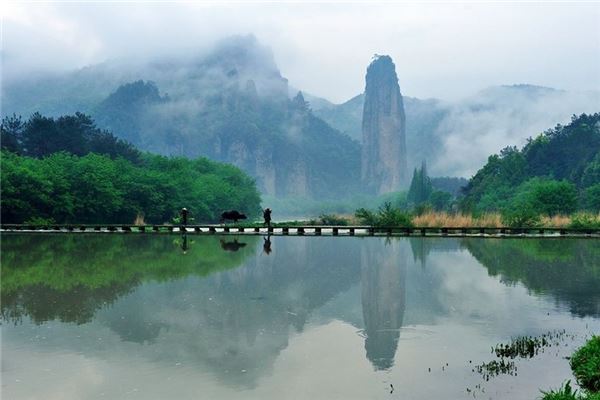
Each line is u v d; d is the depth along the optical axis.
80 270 24.50
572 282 21.34
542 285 20.70
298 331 14.08
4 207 64.69
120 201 76.44
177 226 50.06
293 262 27.38
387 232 46.50
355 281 21.78
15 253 30.81
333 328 14.38
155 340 13.22
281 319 15.35
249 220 125.19
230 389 10.02
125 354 12.09
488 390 9.95
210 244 36.88
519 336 13.59
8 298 18.30
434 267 25.64
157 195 83.38
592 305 17.11
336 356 11.99
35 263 26.66
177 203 87.44
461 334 13.78
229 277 22.72
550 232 47.38
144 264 26.42
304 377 10.65
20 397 9.66
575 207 64.19
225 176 126.00
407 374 10.80
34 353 12.17
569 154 122.62
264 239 41.25
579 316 15.65
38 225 52.00
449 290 19.75
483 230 45.59
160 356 11.96
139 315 15.82
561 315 15.79
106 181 75.75
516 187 104.44
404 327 14.50
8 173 65.56
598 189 80.00
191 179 98.50
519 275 23.17
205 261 27.64
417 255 30.34
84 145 106.88
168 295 18.80
